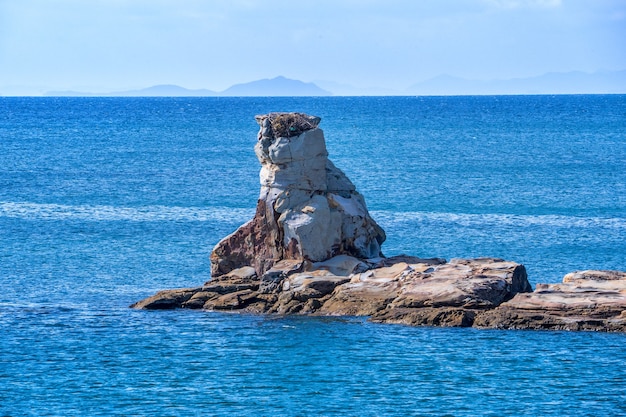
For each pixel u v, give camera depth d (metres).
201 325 76.44
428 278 78.62
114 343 71.88
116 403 60.00
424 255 105.50
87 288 90.44
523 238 114.19
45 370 65.94
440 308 75.88
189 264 101.06
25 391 61.97
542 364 65.81
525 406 59.03
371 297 78.69
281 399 60.56
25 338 73.12
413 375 64.38
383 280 80.19
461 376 64.00
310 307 79.38
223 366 66.62
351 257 85.06
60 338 73.12
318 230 84.19
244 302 81.75
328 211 84.75
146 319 78.50
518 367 65.44
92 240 113.12
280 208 85.25
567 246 109.38
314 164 85.88
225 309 81.25
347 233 86.31
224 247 87.38
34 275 95.75
